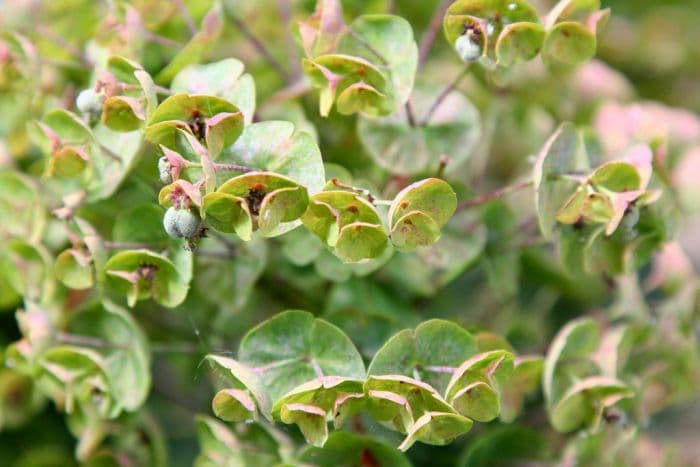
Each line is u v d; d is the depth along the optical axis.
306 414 0.25
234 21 0.29
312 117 0.28
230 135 0.25
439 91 0.28
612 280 0.28
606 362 0.27
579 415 0.27
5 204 0.28
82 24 0.29
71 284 0.27
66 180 0.28
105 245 0.26
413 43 0.26
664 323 0.29
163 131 0.25
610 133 0.29
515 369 0.27
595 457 0.28
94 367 0.27
